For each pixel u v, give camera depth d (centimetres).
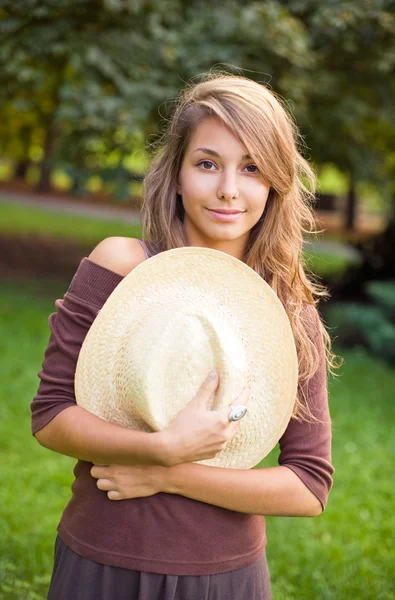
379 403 743
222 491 186
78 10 879
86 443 183
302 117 946
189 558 185
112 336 188
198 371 180
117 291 187
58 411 188
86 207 2469
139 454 178
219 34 889
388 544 444
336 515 475
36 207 2316
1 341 843
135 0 855
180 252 191
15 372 733
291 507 192
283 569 404
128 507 186
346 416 684
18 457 538
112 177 909
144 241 208
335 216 2875
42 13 845
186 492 186
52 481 501
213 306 193
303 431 201
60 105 876
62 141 938
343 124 1031
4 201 2373
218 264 194
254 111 192
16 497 468
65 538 195
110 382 188
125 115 837
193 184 196
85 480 196
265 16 866
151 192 211
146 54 888
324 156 1101
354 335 988
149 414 176
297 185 217
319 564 409
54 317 199
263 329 196
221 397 181
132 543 184
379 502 500
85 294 195
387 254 1171
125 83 860
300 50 871
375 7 868
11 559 383
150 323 183
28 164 3225
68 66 963
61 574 193
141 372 177
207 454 180
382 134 1200
